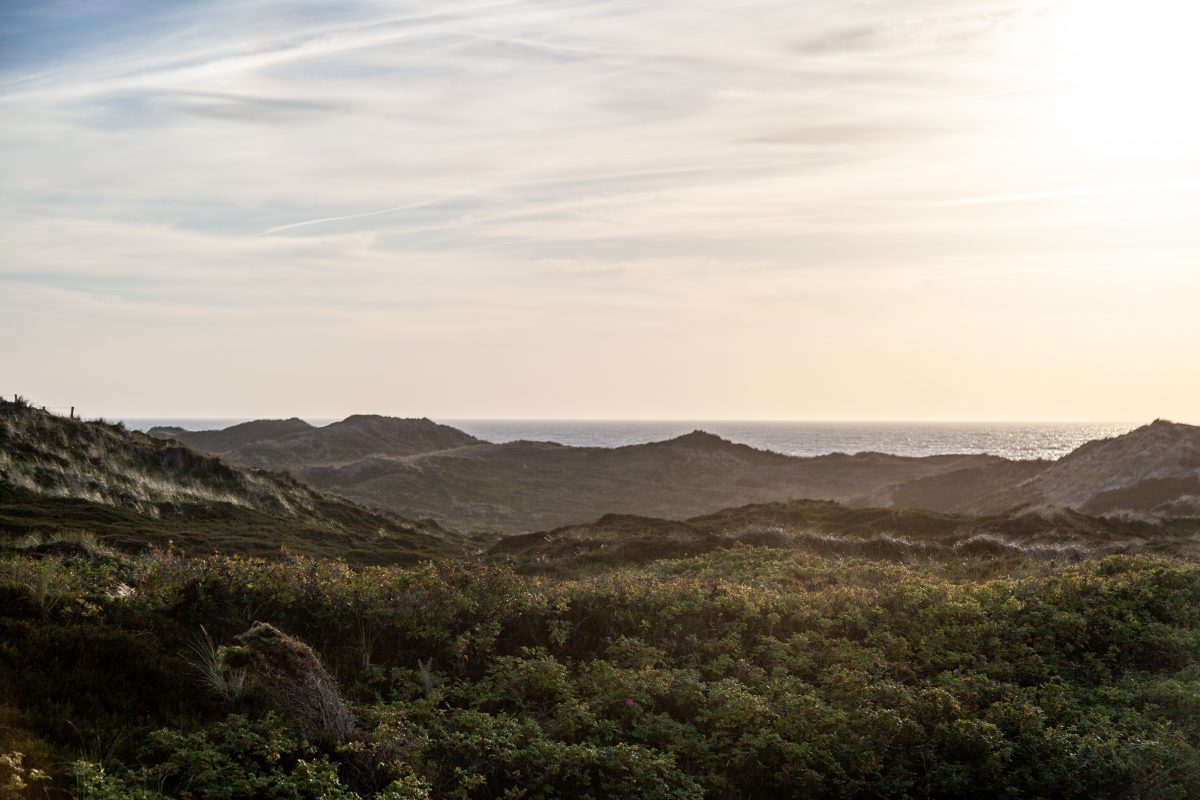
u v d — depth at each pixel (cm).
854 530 3319
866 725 954
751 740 900
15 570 991
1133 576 1638
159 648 895
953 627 1320
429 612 1106
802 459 11419
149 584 1053
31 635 831
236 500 3241
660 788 786
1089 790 870
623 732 916
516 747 833
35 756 646
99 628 880
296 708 808
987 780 884
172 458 3316
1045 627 1344
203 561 1180
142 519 2502
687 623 1255
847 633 1296
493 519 6950
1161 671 1236
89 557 1510
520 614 1175
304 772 688
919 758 923
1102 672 1227
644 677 1026
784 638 1267
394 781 702
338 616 1072
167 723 764
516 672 1006
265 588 1087
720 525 3494
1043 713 1013
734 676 1120
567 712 915
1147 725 1004
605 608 1252
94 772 619
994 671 1187
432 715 882
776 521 3544
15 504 2283
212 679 845
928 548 2558
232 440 11131
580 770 812
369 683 959
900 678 1161
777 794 885
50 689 765
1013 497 6144
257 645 859
